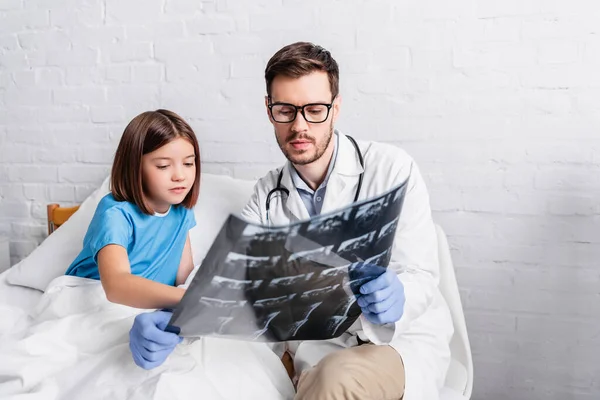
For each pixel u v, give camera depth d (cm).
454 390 120
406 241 119
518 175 159
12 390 99
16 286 156
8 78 195
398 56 163
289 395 106
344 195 124
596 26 149
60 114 192
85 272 128
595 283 157
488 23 156
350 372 93
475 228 164
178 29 179
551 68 153
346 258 85
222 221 158
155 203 130
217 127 179
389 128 166
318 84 111
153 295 103
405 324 105
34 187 197
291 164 127
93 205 169
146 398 90
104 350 107
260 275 80
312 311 92
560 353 161
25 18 191
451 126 162
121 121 187
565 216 157
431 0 159
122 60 184
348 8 165
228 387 100
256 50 174
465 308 167
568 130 154
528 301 162
